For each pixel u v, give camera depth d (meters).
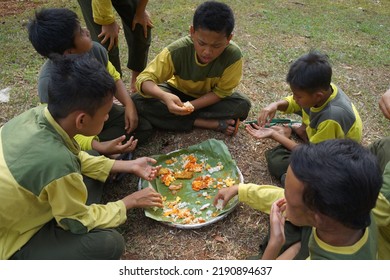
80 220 2.03
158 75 3.01
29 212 1.98
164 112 3.13
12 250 2.03
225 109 3.19
